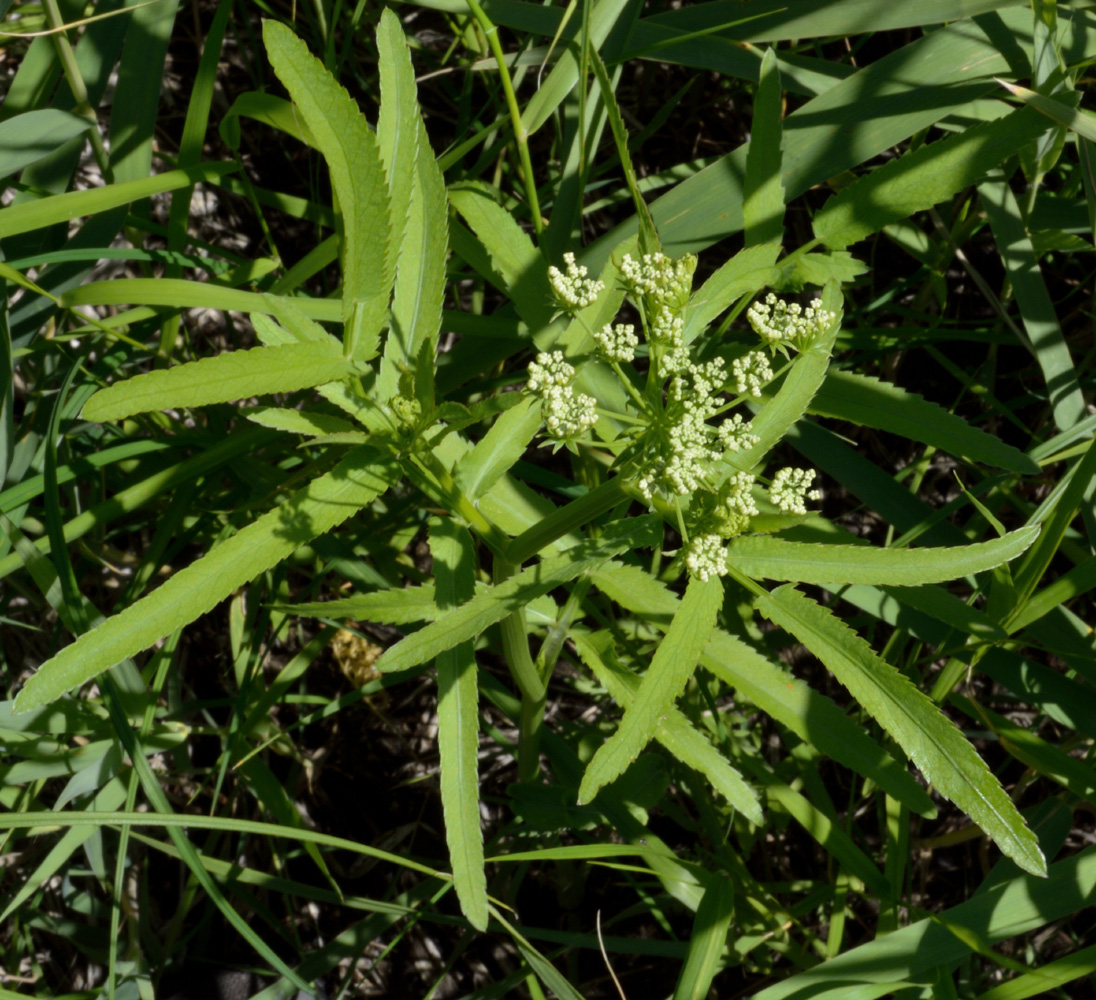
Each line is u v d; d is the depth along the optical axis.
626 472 0.47
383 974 0.73
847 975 0.54
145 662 0.73
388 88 0.46
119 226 0.61
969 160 0.53
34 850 0.67
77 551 0.66
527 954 0.53
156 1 0.60
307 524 0.46
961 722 0.74
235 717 0.61
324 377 0.45
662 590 0.52
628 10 0.62
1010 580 0.57
